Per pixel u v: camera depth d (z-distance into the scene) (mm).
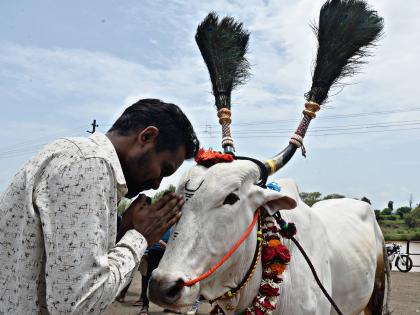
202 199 2295
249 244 2471
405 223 52188
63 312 1443
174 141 1854
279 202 2605
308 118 3066
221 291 2410
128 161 1787
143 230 1740
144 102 1876
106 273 1510
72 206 1496
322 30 3238
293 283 2787
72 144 1600
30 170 1581
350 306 3783
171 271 2135
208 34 3271
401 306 8383
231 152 2877
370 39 3197
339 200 4578
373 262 4090
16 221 1577
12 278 1562
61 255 1461
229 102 3162
